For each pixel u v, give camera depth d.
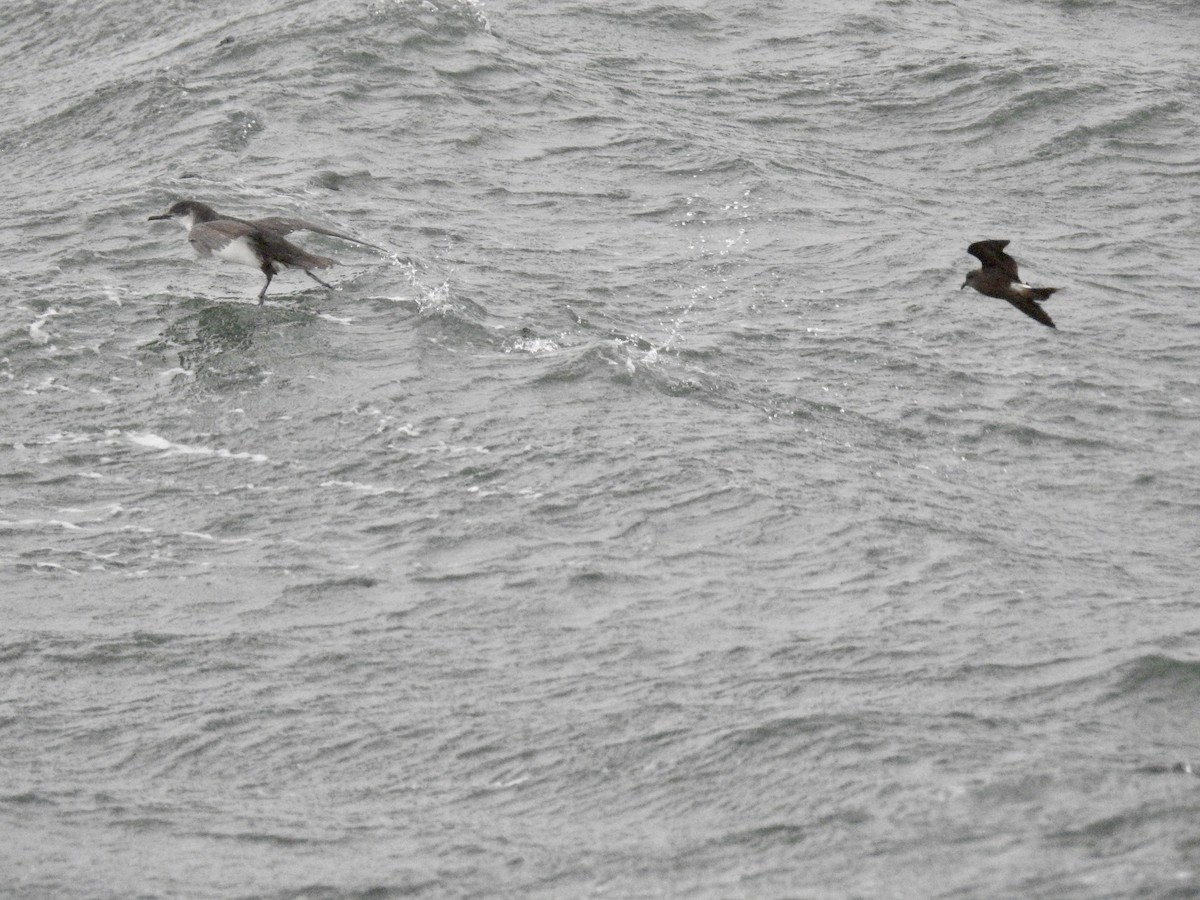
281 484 35.62
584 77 61.41
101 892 23.12
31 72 67.06
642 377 39.91
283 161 53.31
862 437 38.66
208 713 27.97
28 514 34.78
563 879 22.78
